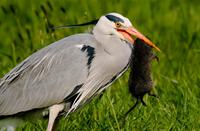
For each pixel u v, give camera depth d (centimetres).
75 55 1281
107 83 1300
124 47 1282
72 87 1277
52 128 1294
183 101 1391
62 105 1288
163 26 2061
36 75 1288
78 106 1300
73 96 1284
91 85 1280
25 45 1756
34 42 1744
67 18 1912
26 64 1301
